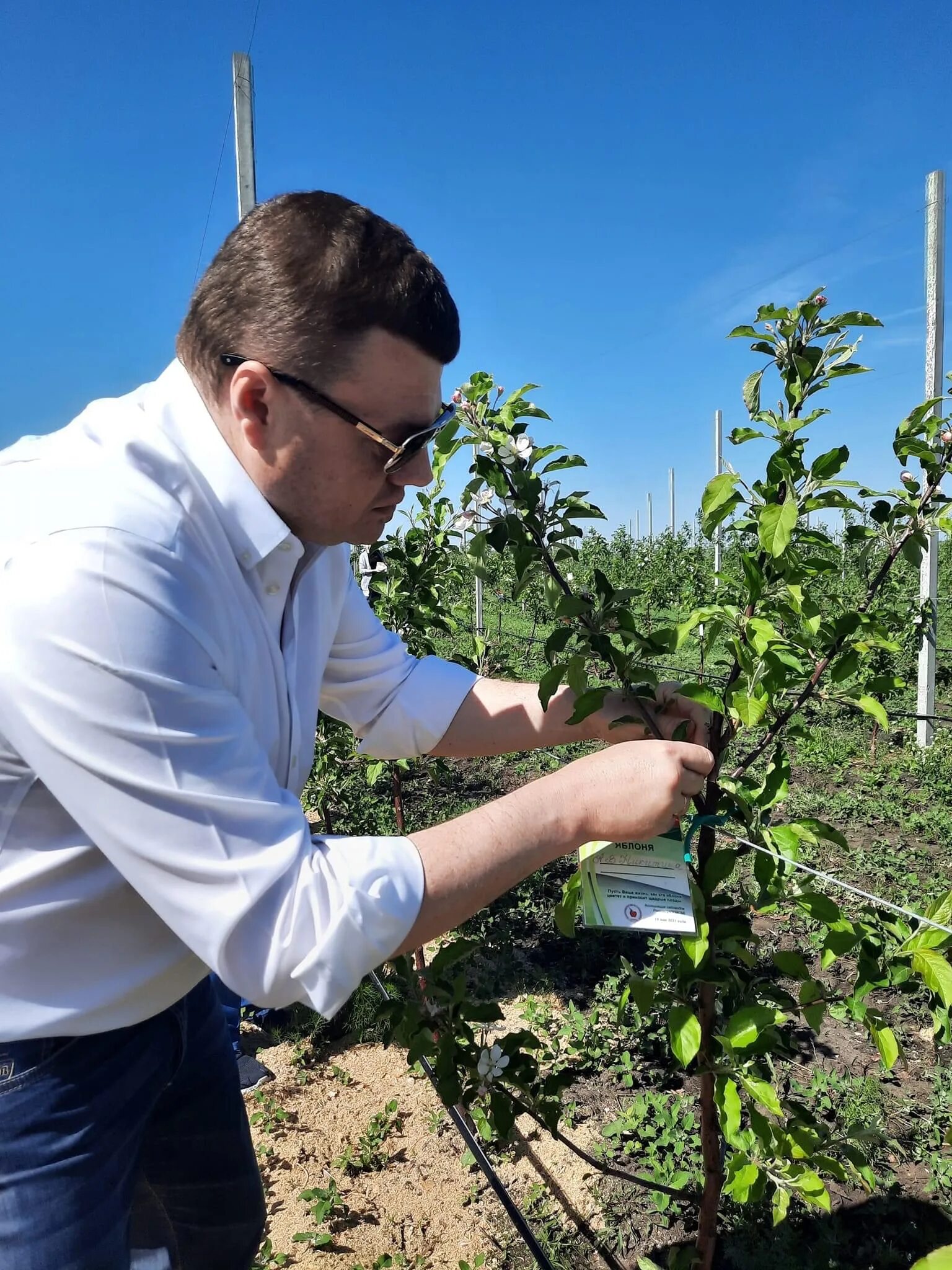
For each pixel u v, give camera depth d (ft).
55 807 3.57
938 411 5.72
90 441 3.64
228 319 3.52
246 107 14.84
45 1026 3.86
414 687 5.77
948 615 34.55
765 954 11.34
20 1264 4.02
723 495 4.70
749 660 4.50
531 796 3.78
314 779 13.62
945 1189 7.56
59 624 3.06
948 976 4.11
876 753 20.84
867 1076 9.09
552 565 4.99
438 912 3.47
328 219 3.47
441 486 11.56
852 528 5.43
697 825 4.47
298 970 3.22
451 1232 7.61
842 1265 6.84
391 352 3.49
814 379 4.59
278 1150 8.69
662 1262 7.11
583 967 11.63
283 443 3.67
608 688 4.76
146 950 4.04
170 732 3.18
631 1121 8.45
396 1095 9.52
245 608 3.93
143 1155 5.25
